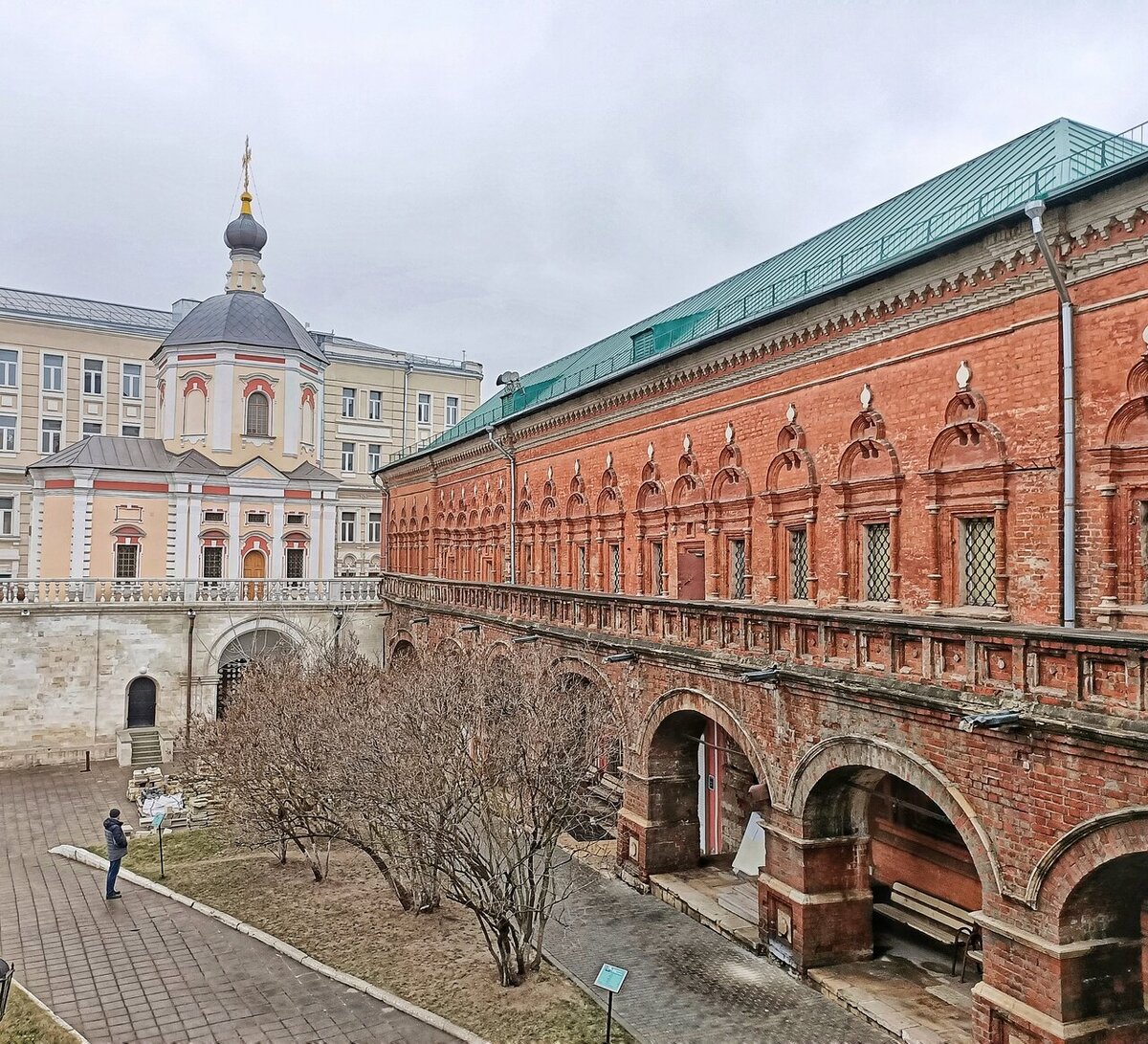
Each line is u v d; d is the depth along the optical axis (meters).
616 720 21.05
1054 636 10.96
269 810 21.27
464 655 23.59
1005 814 11.72
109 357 58.97
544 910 17.48
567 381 33.44
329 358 64.31
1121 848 10.23
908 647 13.48
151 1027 14.73
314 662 32.75
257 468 47.59
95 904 20.23
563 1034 14.30
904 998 14.92
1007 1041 11.73
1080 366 13.72
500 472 34.53
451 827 16.56
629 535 25.84
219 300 51.25
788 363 19.61
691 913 19.25
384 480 50.47
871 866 17.81
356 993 15.85
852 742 14.30
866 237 21.59
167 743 36.50
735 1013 14.93
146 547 45.44
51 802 30.11
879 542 17.70
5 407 55.94
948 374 15.94
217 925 18.95
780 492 19.91
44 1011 15.04
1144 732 9.81
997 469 14.94
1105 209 13.17
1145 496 12.98
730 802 22.97
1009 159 19.11
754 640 17.00
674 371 23.38
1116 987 11.39
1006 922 11.76
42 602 36.53
